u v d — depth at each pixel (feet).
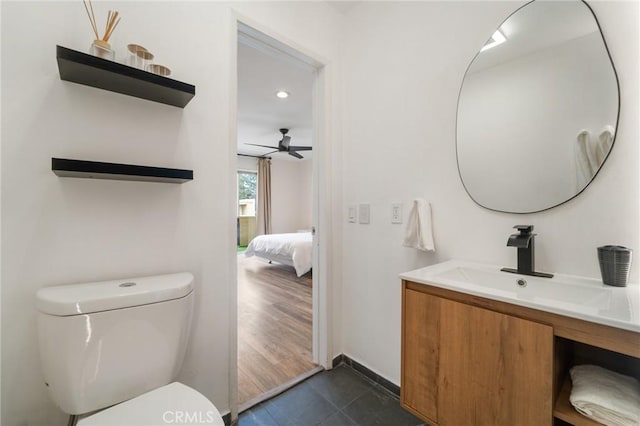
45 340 2.81
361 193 6.13
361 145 6.13
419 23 5.10
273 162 24.14
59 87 3.22
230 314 4.63
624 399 2.40
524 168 3.92
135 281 3.53
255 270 15.94
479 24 4.37
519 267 3.69
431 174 4.93
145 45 3.79
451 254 4.68
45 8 3.14
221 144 4.50
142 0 3.78
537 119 3.81
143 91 3.57
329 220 6.30
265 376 5.94
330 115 6.31
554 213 3.67
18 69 3.00
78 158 3.34
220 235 4.50
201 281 4.32
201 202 4.31
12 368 3.00
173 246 4.05
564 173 3.58
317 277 6.49
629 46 3.14
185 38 4.14
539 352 2.56
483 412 2.91
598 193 3.33
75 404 2.85
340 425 4.64
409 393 3.58
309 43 5.82
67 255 3.28
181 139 4.11
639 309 2.37
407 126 5.29
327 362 6.22
